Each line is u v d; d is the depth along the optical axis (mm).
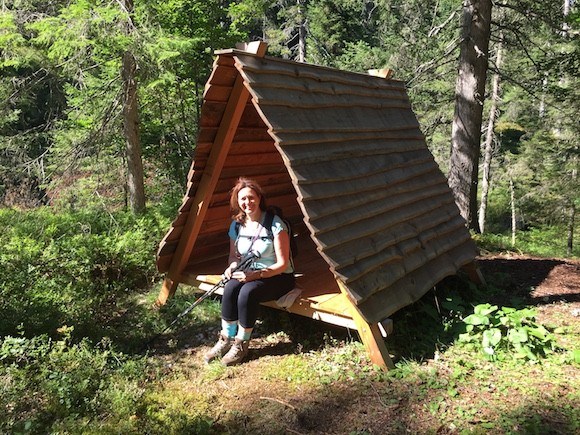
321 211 4230
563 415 3602
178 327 5246
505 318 4605
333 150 4801
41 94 15695
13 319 4645
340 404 3822
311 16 23750
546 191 18703
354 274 4238
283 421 3645
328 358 4496
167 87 11367
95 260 6402
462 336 4688
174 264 5590
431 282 5258
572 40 11391
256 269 4492
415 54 13039
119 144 12180
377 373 4191
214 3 11984
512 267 7676
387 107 6383
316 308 4574
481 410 3672
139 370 4277
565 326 5191
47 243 7375
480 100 9961
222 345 4531
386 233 4961
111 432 3404
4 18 8312
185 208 5230
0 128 13117
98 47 8422
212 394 4004
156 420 3605
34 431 3393
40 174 10961
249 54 4312
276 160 6133
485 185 20938
